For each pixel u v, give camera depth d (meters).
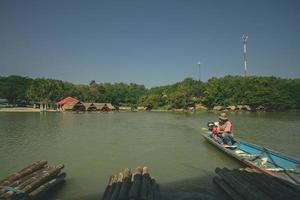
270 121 51.69
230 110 100.62
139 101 121.44
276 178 12.03
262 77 109.94
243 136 31.28
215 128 22.66
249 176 12.70
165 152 22.11
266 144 26.22
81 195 12.60
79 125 44.84
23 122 49.38
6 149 23.53
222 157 19.84
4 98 114.00
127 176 13.09
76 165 18.02
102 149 23.58
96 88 123.88
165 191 13.02
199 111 99.38
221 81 112.44
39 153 21.88
